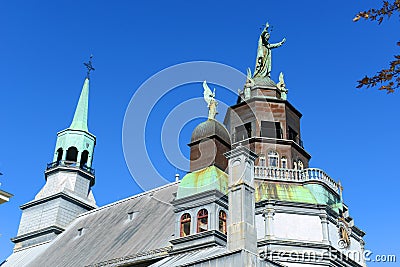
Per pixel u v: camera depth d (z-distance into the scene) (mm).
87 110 63781
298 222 34812
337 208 37062
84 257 39438
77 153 59594
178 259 29734
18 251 53562
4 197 26719
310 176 37844
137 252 34750
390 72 9438
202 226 31172
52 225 51938
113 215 46125
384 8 9234
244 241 24875
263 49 49594
